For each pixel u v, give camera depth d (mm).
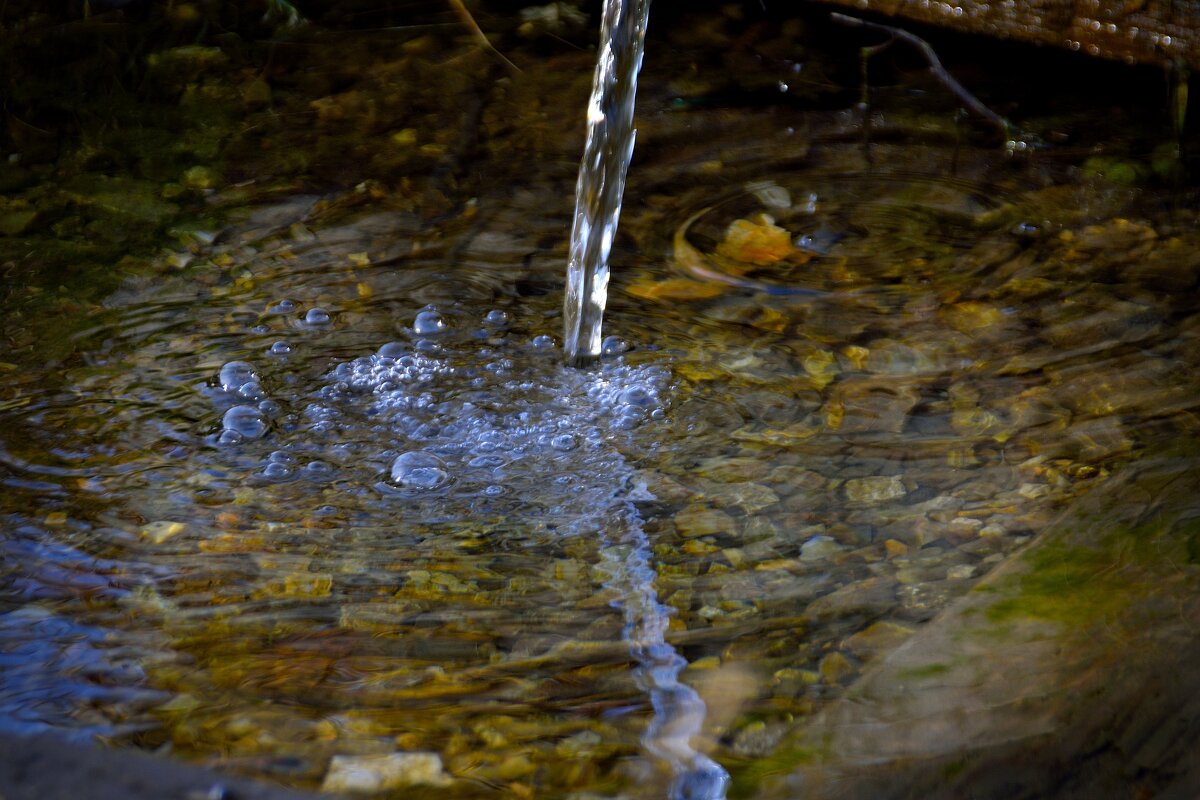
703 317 1657
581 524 1499
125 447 1537
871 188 1793
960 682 1379
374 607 1447
